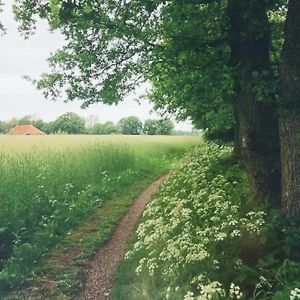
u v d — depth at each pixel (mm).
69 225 9578
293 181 6336
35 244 7961
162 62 8727
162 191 11602
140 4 8664
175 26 8461
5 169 11039
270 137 7180
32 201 9656
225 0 8008
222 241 5914
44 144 18406
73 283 6594
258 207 6961
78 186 12570
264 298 4664
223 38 8016
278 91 6652
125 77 10227
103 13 8875
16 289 6531
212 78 8023
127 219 10336
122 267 7027
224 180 9375
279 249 5574
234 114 9789
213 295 4637
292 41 6262
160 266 6078
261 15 7094
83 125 98125
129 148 21859
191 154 20000
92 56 9477
